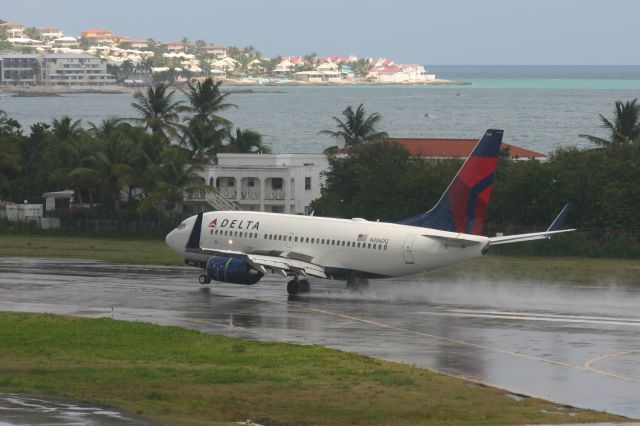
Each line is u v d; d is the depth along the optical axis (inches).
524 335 6604.3
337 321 7190.0
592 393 4963.1
